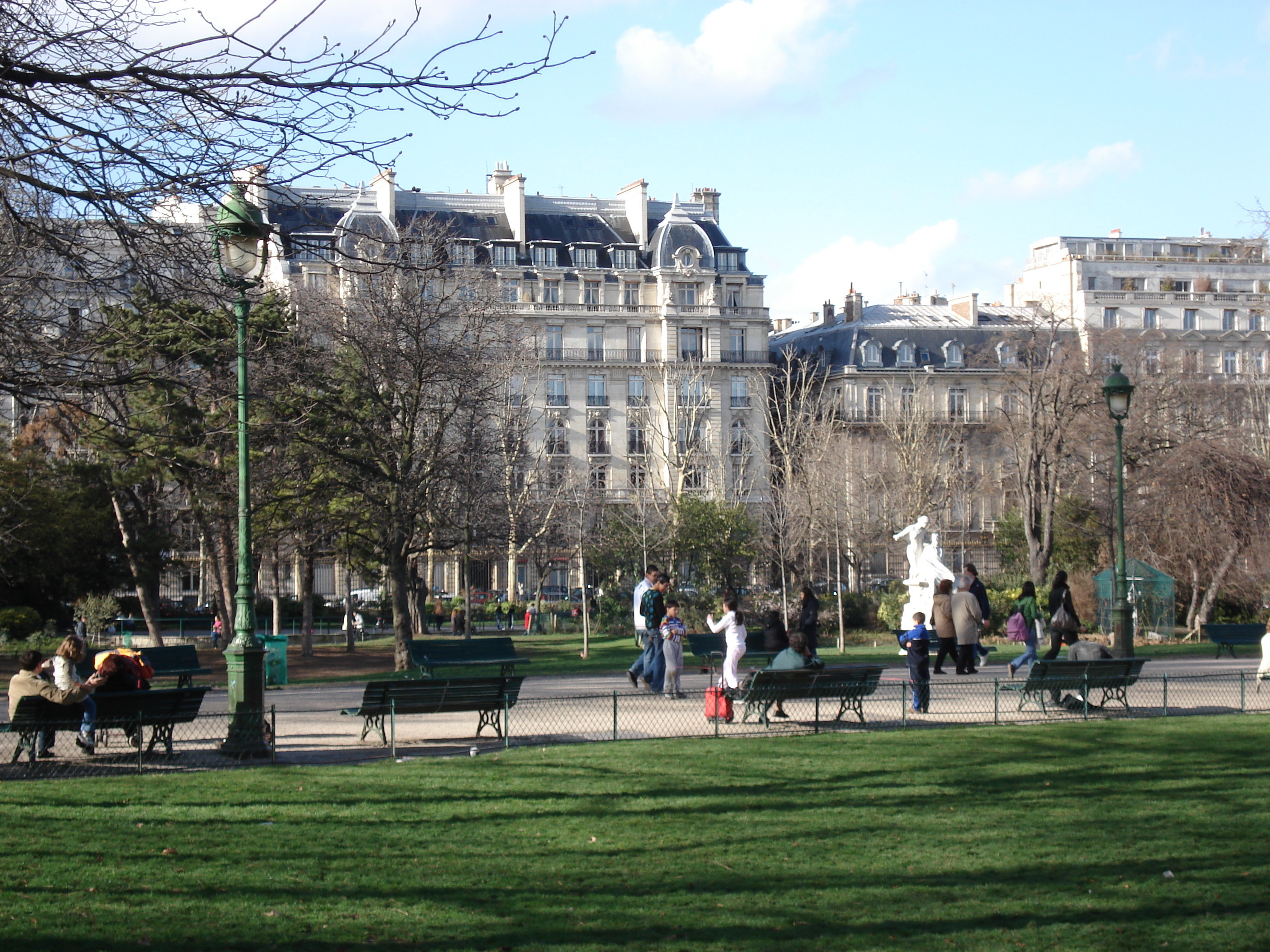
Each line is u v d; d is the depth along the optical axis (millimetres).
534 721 18578
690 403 79000
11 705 14930
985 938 8656
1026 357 50531
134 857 10500
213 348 17609
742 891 9719
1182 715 19391
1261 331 94000
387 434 32938
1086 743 16453
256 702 15633
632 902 9406
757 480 85062
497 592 78688
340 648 52438
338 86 9609
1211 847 11164
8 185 10922
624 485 84375
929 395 81875
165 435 16922
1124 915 9180
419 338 31984
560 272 84750
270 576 63219
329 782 13797
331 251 12211
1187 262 102125
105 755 15414
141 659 17812
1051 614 24891
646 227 89000
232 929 8648
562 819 12016
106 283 11695
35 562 43656
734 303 88375
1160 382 46625
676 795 13156
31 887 9570
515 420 45844
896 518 61312
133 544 42000
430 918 8961
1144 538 44000
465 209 86125
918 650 19344
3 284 12625
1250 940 8664
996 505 71688
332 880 9898
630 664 31453
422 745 16547
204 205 11875
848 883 9953
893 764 14859
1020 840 11352
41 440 44094
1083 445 45812
